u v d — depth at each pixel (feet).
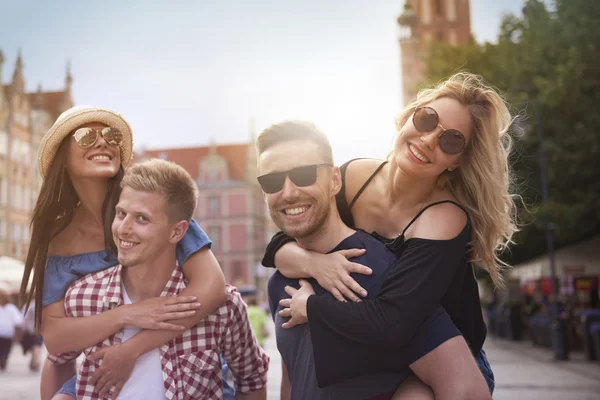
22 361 51.19
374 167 7.30
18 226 165.89
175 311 6.55
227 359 7.55
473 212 7.00
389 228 6.98
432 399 6.11
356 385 6.19
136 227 6.36
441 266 6.15
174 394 6.62
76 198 7.24
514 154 9.14
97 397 6.68
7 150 161.07
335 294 6.33
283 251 7.04
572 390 32.17
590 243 64.13
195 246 6.87
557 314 50.21
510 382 35.65
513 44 73.61
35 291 6.82
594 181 62.64
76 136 6.79
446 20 212.43
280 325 6.91
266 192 6.52
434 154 6.51
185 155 244.22
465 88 6.81
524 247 69.92
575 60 60.49
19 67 168.96
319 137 6.54
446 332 6.06
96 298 6.75
